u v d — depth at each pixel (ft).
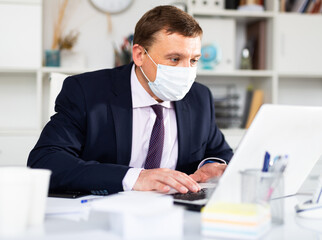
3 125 9.91
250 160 2.96
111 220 2.48
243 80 10.89
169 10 4.85
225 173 2.81
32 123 10.01
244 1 10.26
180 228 2.42
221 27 10.03
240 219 2.34
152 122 5.17
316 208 3.02
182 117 5.31
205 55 9.93
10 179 2.37
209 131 5.60
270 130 2.94
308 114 3.13
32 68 9.30
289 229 2.67
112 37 10.21
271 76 10.14
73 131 4.79
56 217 2.85
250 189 2.64
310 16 10.28
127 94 5.07
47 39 9.95
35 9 9.31
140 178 3.71
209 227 2.39
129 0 10.16
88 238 2.31
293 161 3.46
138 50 5.00
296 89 11.12
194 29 4.77
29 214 2.57
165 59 4.80
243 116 10.31
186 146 5.27
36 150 4.43
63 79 5.70
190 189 3.58
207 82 10.72
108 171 3.82
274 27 10.11
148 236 2.35
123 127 4.94
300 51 10.27
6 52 9.25
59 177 3.95
